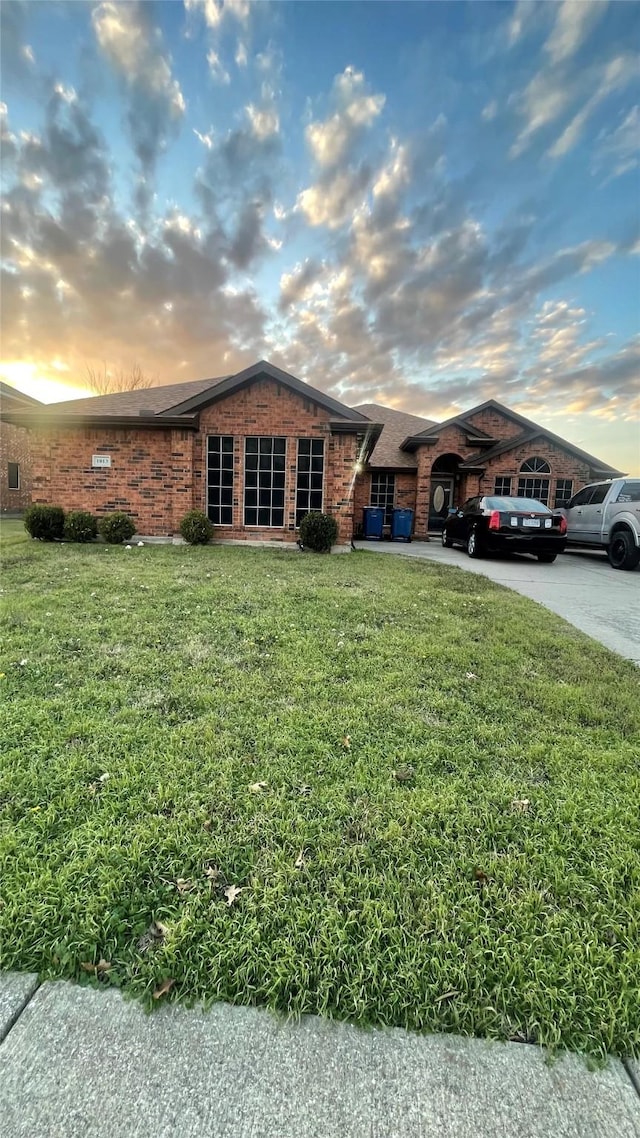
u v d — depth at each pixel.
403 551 12.54
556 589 7.73
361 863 1.87
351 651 4.18
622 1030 1.31
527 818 2.16
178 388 15.18
